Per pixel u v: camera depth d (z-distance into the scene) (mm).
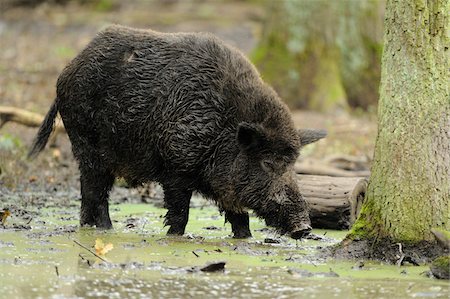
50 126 14555
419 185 11148
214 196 12906
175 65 12734
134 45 13172
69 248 11680
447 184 11117
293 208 12102
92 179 13719
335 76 26375
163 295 9188
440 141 11148
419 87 11242
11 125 22594
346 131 23359
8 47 35219
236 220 13086
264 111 12344
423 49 11273
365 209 11672
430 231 11070
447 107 11219
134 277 9984
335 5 26562
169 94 12648
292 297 9242
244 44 36281
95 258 11008
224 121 12445
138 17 41375
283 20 26641
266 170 12242
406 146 11219
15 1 43688
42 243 12000
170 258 11172
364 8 26797
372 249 11359
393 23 11438
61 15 42688
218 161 12508
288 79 26391
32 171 18953
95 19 41562
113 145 13367
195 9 44844
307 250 12109
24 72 30266
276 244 12602
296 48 26516
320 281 10070
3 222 13531
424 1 11266
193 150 12531
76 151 13773
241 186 12336
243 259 11305
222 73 12594
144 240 12492
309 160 18781
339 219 14094
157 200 17328
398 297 9336
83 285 9531
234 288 9578
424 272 10555
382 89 11555
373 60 26953
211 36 13047
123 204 16875
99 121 13375
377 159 11562
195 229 13984
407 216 11195
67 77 13609
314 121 24328
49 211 15328
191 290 9430
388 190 11344
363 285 9891
